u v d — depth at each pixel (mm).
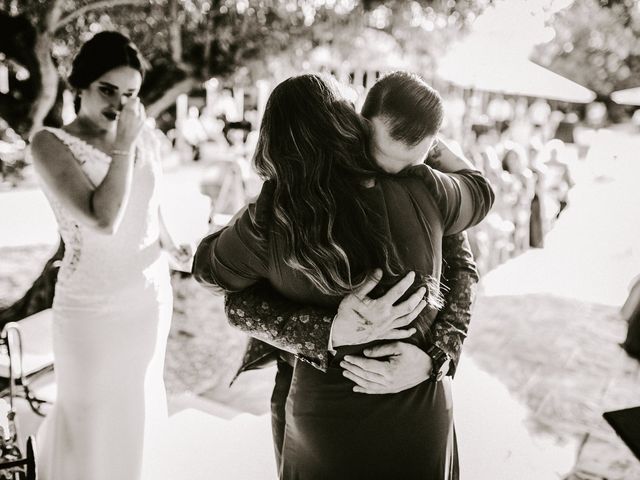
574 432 3586
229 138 11859
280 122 1475
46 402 3178
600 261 7445
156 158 2428
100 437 2416
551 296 6137
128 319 2373
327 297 1527
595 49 14188
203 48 6965
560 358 4625
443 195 1580
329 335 1517
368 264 1480
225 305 1675
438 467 1685
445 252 1766
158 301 2502
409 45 7887
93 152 2215
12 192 9461
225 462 3096
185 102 11828
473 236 6676
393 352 1553
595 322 5449
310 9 7109
